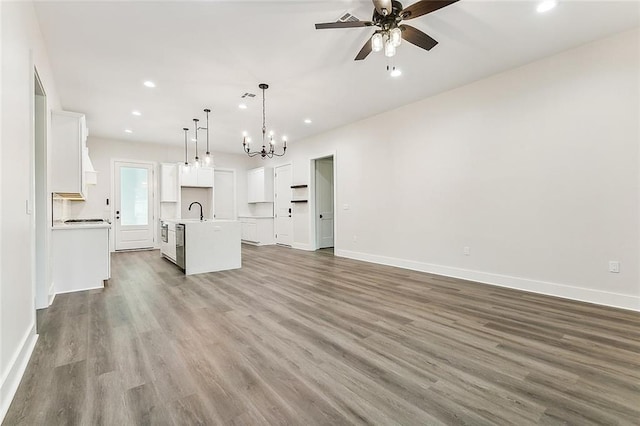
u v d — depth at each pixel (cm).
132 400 158
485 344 222
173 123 575
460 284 393
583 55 314
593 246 311
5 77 169
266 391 167
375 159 545
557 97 332
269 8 251
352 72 370
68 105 470
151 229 748
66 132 359
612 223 300
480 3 248
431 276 438
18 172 195
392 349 215
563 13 261
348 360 200
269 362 198
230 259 499
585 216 316
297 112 520
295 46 310
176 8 249
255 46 309
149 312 293
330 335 239
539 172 347
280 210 823
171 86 403
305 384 173
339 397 161
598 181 307
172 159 783
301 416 146
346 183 607
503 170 377
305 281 413
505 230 377
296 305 312
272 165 848
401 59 340
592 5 250
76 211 655
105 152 691
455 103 425
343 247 618
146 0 239
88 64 341
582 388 168
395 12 220
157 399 159
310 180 710
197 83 395
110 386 170
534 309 295
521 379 177
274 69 359
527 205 357
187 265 461
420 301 323
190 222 492
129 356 205
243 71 363
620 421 142
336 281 412
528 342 224
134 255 644
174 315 284
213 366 193
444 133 439
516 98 363
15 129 190
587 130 312
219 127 607
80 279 374
